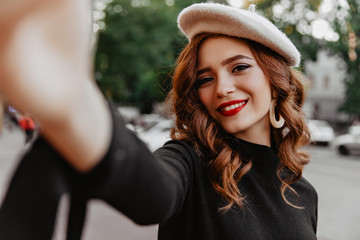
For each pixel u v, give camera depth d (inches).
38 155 11.3
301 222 43.4
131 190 14.9
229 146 43.6
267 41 41.6
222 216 38.4
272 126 50.3
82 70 10.3
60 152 11.2
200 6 39.9
